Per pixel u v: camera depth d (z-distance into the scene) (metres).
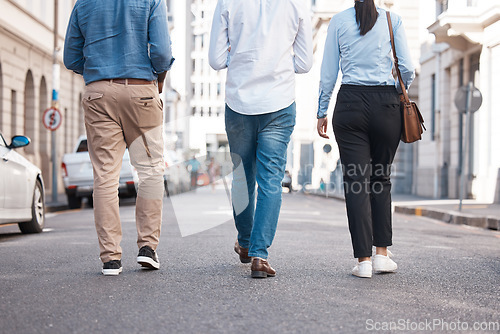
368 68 6.29
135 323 4.31
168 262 7.09
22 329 4.16
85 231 11.30
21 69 29.02
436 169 28.17
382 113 6.25
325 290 5.55
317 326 4.29
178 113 80.56
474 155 24.84
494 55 22.61
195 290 5.46
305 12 6.25
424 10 30.67
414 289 5.74
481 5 22.73
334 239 9.94
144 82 6.17
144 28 6.11
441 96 28.22
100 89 6.09
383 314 4.70
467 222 15.45
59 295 5.23
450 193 26.33
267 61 6.15
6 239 10.06
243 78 6.19
